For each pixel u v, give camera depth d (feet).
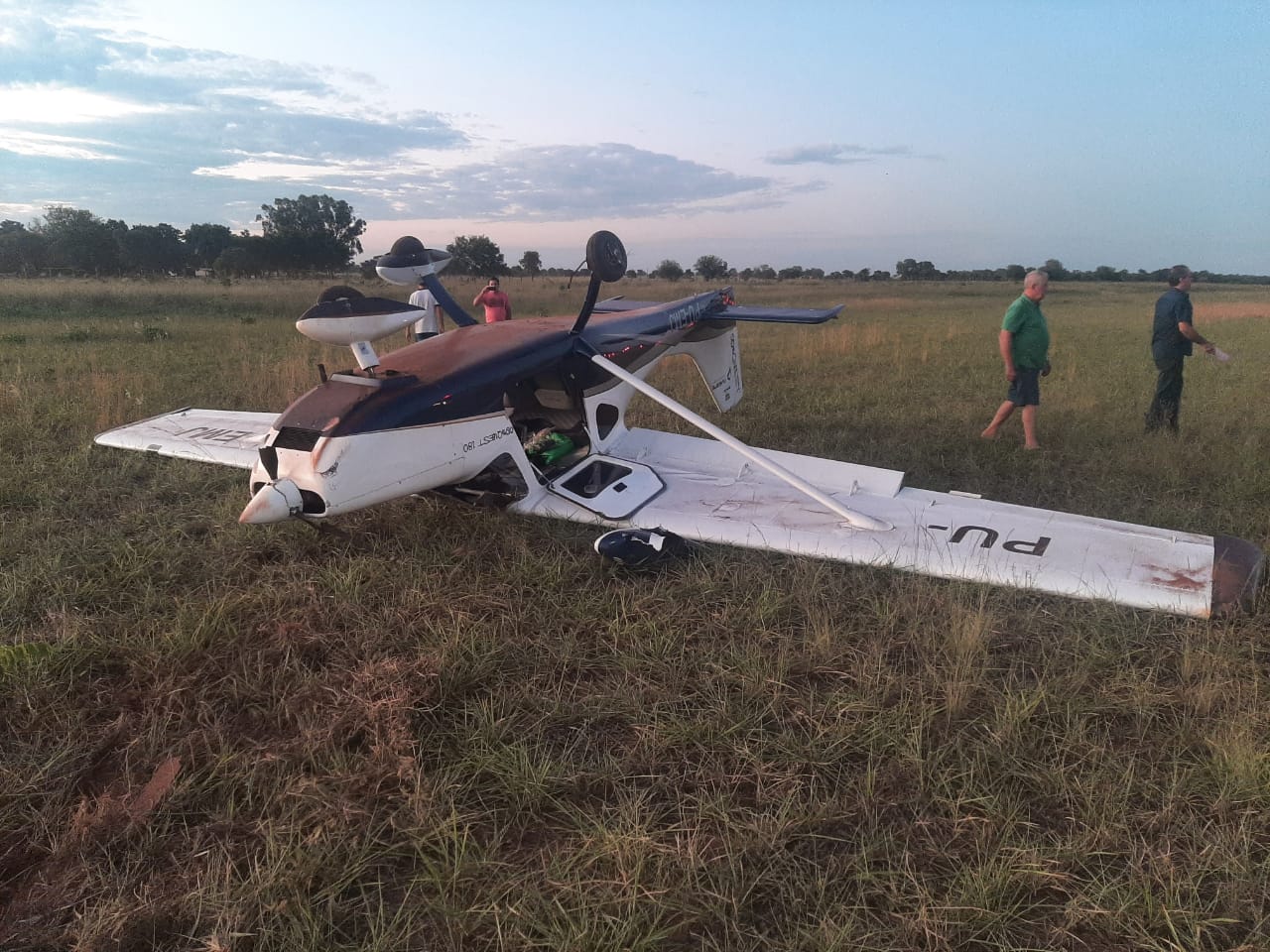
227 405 24.71
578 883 6.43
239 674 9.61
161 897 6.37
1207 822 7.17
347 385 12.75
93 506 15.83
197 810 7.45
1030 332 19.98
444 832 6.97
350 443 12.12
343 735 8.40
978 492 17.34
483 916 6.17
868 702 8.85
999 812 7.16
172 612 11.39
